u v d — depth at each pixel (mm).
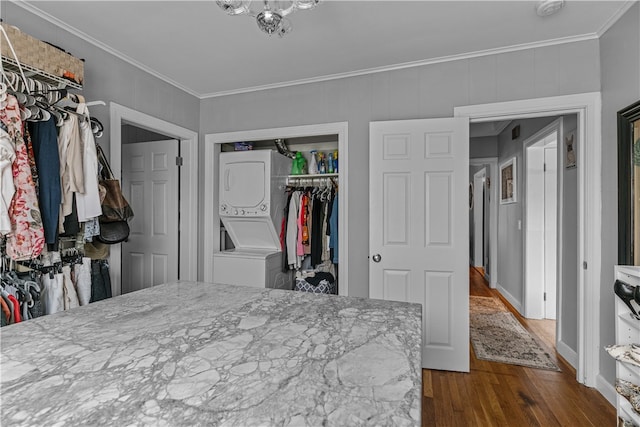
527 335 3184
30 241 1521
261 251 3479
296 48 2393
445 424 1888
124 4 1865
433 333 2510
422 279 2525
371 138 2629
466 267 2447
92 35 2197
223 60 2570
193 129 3246
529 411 2002
